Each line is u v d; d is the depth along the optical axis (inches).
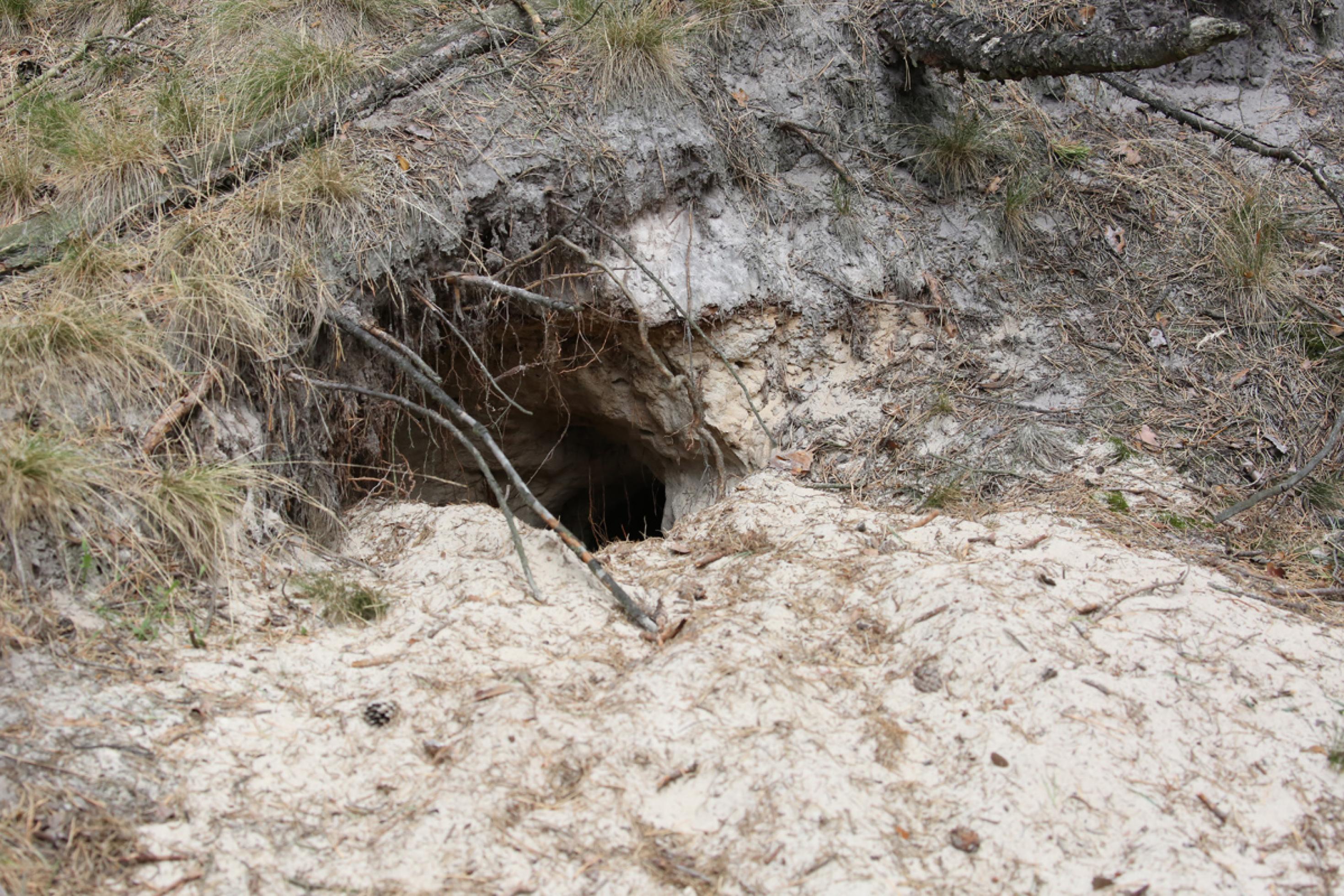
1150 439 165.5
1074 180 202.2
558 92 183.2
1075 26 178.7
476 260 167.8
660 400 190.9
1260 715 111.8
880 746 105.8
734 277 183.0
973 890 93.2
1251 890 94.2
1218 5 218.5
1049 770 102.2
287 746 103.8
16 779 95.7
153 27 203.0
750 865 93.9
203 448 135.1
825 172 195.6
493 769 101.0
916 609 122.3
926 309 187.0
